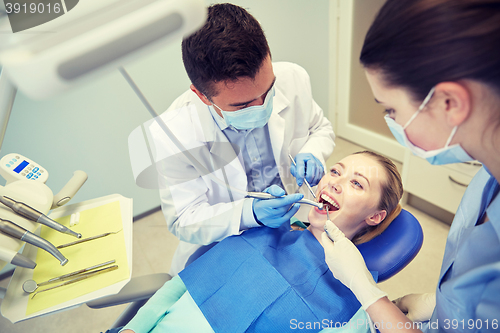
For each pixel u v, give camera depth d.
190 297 1.11
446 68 0.48
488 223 0.64
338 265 0.94
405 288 1.88
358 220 1.17
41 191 1.19
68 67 0.34
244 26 0.84
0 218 1.06
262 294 1.04
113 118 2.11
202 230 1.20
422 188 2.17
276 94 1.31
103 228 1.24
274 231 1.21
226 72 0.84
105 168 2.25
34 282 1.05
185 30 0.37
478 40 0.45
